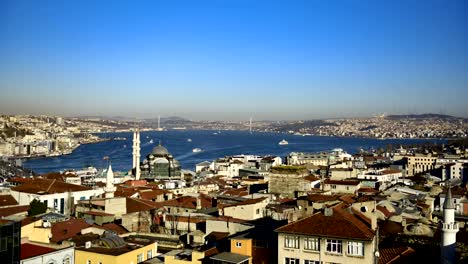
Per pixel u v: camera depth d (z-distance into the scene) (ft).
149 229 389.19
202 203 491.31
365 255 247.50
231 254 273.75
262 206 373.20
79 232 342.64
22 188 521.65
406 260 269.23
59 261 268.21
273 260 275.18
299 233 261.44
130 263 286.25
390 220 365.81
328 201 367.45
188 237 342.23
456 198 524.52
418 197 530.27
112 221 410.31
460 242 325.21
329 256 254.88
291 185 511.81
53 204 500.74
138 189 625.41
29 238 302.25
